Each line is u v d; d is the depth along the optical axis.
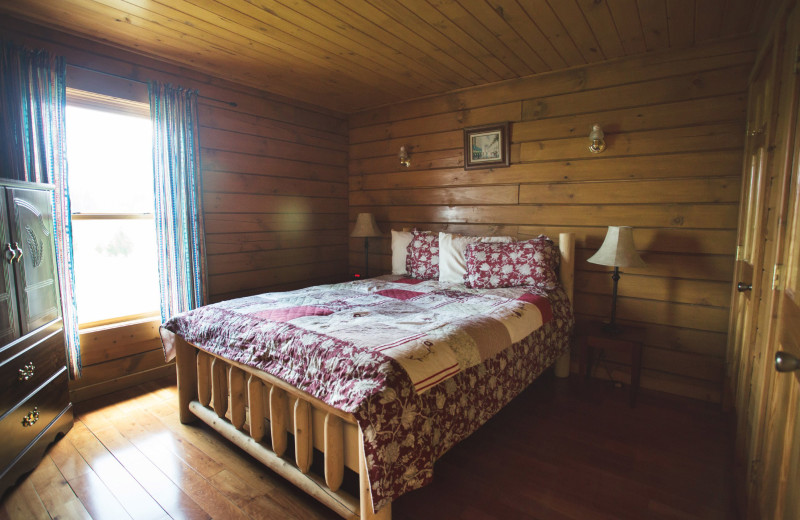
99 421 2.38
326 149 4.06
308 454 1.71
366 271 3.95
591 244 2.94
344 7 2.11
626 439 2.18
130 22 2.29
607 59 2.76
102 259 2.79
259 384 1.89
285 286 3.76
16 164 2.19
